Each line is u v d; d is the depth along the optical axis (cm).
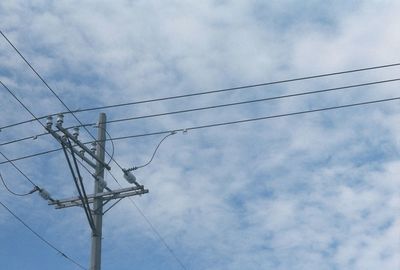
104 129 2339
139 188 2277
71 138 2205
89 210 2206
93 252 2211
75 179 2192
